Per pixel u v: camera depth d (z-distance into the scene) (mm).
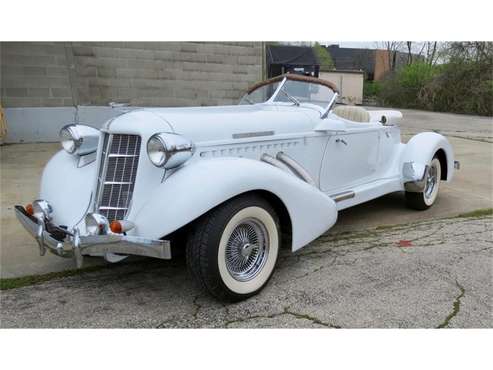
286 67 15812
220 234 2787
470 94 22516
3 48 9227
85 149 3631
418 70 27016
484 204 5512
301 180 3420
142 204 2979
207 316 2863
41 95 9688
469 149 9992
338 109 5227
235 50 11391
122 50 10273
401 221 4832
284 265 3615
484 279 3354
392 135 5133
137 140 3012
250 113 3725
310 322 2775
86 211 3256
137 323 2785
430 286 3240
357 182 4672
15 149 8828
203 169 2869
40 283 3352
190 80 11094
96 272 3547
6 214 4922
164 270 3576
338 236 4336
